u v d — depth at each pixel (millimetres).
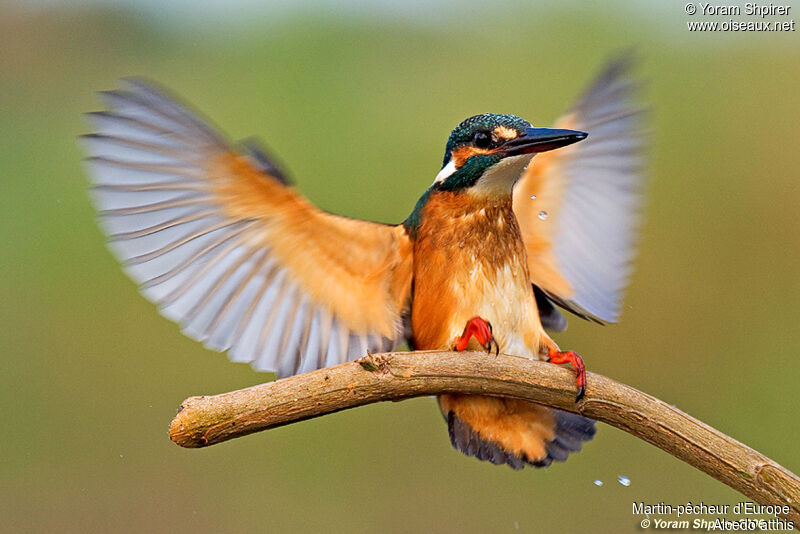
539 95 15375
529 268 7531
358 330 6719
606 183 7469
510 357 5977
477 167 6719
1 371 13281
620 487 11773
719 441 5609
